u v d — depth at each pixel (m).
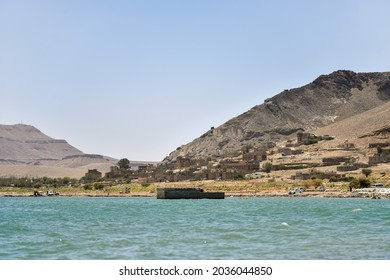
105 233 106.44
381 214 161.00
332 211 178.62
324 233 104.06
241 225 123.75
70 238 97.62
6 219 155.88
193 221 139.12
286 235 100.69
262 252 79.88
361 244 87.25
